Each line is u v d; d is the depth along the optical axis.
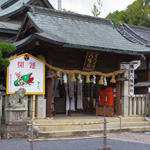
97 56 12.28
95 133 10.50
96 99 15.30
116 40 13.35
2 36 16.72
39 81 10.96
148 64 17.25
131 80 16.05
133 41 17.42
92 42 11.97
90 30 13.41
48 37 10.16
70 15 13.71
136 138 9.65
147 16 28.12
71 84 14.19
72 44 10.87
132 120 12.65
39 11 12.75
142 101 13.49
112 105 13.11
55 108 14.13
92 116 13.27
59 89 15.07
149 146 8.12
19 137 9.24
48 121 10.64
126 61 13.78
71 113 14.26
